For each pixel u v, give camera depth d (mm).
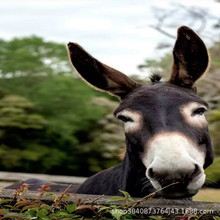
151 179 2400
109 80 2859
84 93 9211
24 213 2396
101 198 2494
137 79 7586
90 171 8797
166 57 6324
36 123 8781
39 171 8867
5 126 8781
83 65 2859
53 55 10086
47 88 9078
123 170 2881
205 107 2635
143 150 2551
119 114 2672
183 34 2773
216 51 7176
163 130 2480
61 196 2402
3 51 9836
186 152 2385
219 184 3883
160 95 2629
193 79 2799
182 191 2410
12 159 8703
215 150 5707
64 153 8836
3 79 9555
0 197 2543
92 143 8805
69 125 8930
